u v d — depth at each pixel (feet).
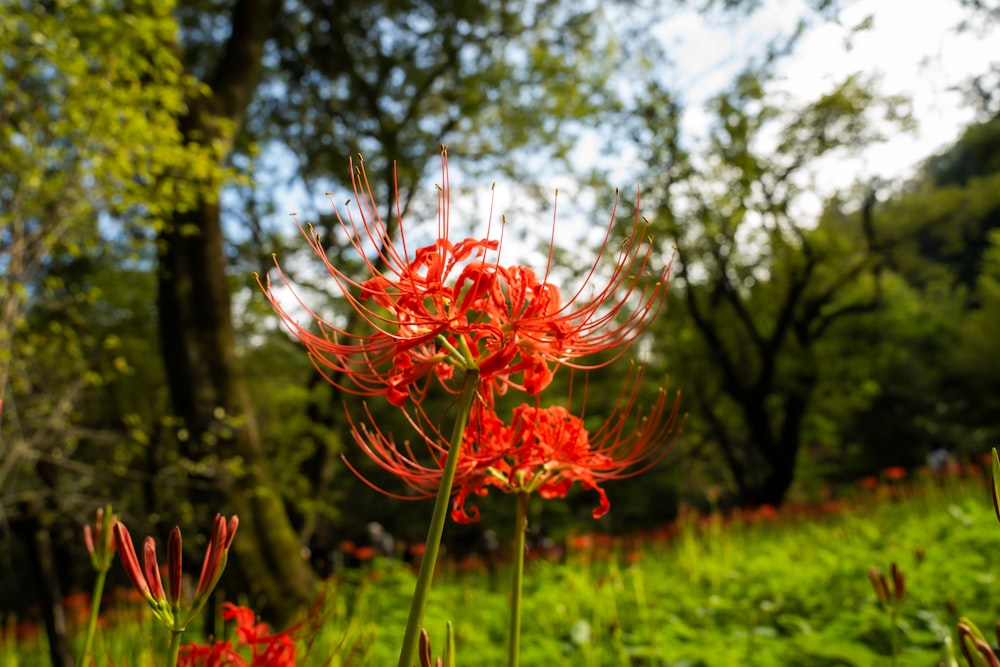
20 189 17.75
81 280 33.45
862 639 12.91
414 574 26.02
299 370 46.01
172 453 22.03
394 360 4.94
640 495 78.38
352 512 66.95
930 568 16.12
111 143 18.51
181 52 24.70
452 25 43.98
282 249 41.68
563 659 14.40
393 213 37.78
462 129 47.75
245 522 22.41
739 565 21.42
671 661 13.12
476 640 16.60
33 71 17.54
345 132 45.96
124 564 4.41
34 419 20.92
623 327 5.17
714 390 60.29
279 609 21.89
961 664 9.68
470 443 5.57
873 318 67.51
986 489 27.04
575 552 24.84
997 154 59.16
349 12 44.27
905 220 59.36
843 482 94.48
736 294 56.18
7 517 19.88
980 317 87.61
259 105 45.85
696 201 51.21
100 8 18.33
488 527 53.26
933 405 90.58
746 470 71.31
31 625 26.04
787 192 51.78
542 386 4.91
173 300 23.82
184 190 20.62
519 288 4.99
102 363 25.45
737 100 46.06
